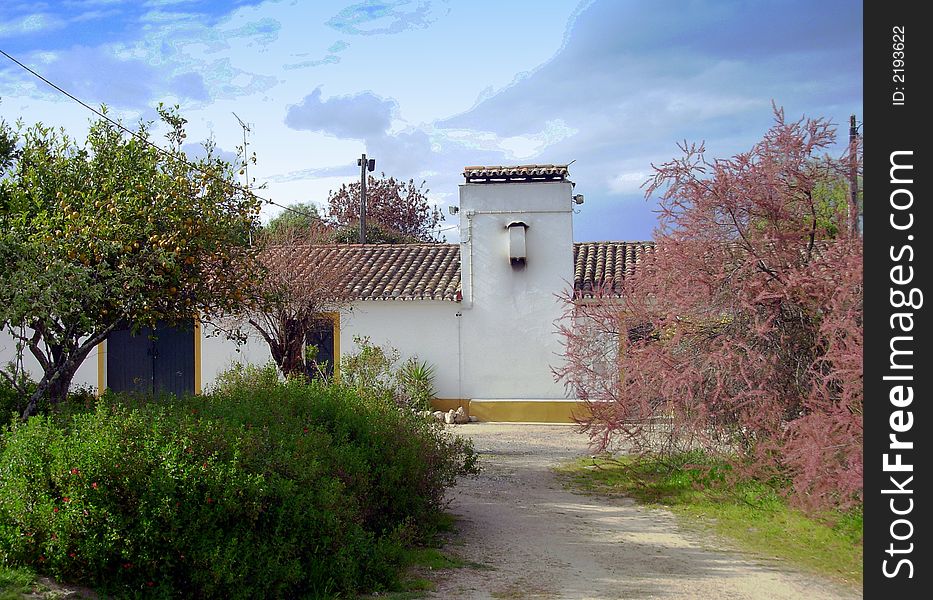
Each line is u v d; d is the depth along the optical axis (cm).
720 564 741
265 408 796
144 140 973
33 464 582
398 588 659
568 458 1402
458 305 1964
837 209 995
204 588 567
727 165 1034
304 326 1588
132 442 595
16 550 559
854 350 824
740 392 984
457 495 1071
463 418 1909
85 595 549
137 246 859
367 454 788
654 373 1070
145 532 559
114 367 1995
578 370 1222
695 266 1044
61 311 774
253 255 998
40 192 897
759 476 985
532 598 634
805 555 771
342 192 4316
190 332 1994
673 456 1160
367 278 2041
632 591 654
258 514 601
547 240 1952
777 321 1002
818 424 827
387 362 1448
